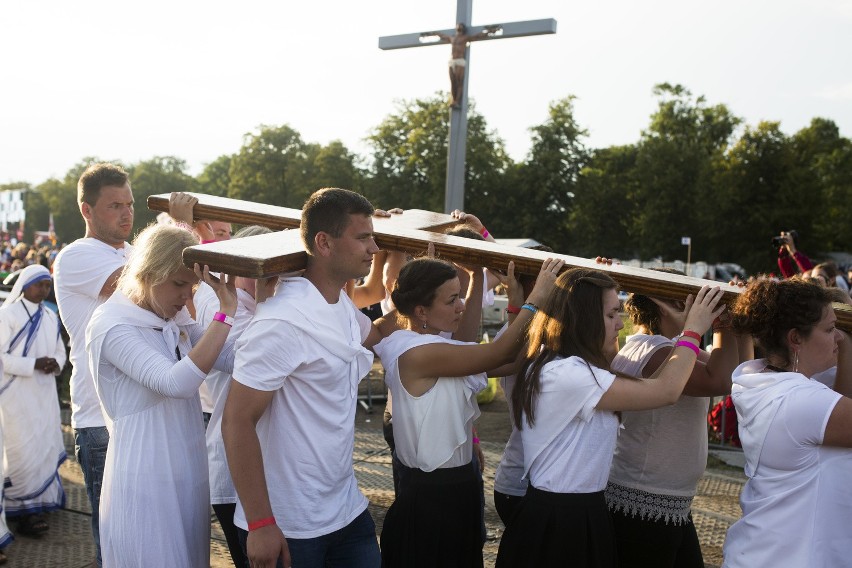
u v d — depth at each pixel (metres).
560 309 2.57
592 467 2.52
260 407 2.31
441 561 2.73
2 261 27.52
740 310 2.43
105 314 2.62
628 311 3.25
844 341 2.54
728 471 6.20
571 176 47.78
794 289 2.31
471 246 2.84
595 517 2.54
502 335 2.70
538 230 46.91
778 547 2.22
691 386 2.81
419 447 2.70
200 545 2.68
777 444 2.22
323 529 2.45
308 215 2.40
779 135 46.72
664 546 2.91
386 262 3.62
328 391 2.43
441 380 2.71
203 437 2.74
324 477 2.45
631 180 50.81
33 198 91.31
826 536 2.17
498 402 9.05
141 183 80.62
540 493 2.56
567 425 2.52
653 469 2.89
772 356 2.38
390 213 3.77
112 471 2.59
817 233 47.50
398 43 12.31
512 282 2.81
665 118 53.66
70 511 5.21
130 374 2.55
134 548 2.53
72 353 3.45
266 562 2.26
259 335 2.29
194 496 2.65
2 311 5.01
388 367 2.77
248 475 2.28
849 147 59.88
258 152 54.38
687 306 2.61
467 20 11.83
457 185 12.26
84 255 3.44
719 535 4.81
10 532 4.53
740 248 47.59
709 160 48.59
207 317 3.24
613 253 50.56
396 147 47.56
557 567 2.50
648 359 2.87
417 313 2.79
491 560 4.31
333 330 2.41
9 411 4.75
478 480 2.89
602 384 2.45
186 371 2.46
